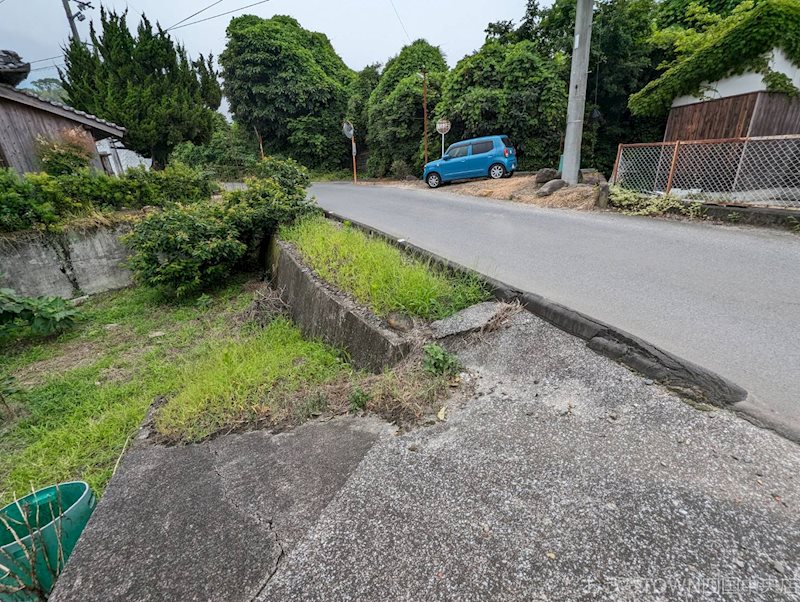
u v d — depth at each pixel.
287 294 5.48
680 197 6.39
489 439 2.14
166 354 4.83
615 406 2.24
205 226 6.77
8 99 8.41
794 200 6.00
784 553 1.39
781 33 6.41
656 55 14.17
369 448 2.22
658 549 1.44
